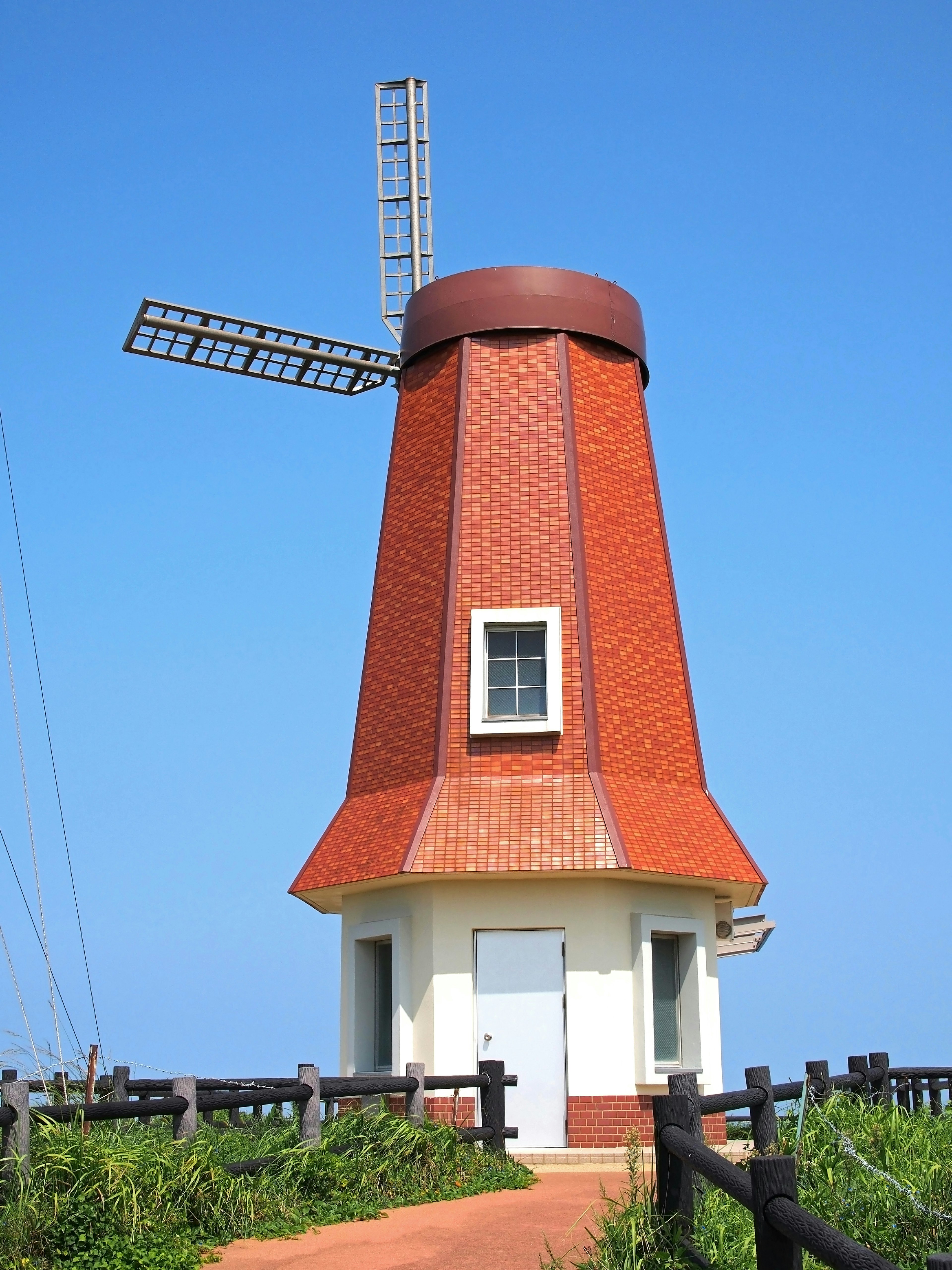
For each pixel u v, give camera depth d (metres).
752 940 29.64
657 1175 10.44
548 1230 12.98
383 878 21.05
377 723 23.31
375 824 22.16
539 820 20.97
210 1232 12.42
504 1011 20.70
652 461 24.70
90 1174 11.55
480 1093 19.73
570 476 23.20
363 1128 15.42
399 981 21.25
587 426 23.88
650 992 20.83
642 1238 10.09
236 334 25.61
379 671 23.67
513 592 22.58
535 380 23.95
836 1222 11.21
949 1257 6.03
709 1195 10.91
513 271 24.55
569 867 20.42
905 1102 19.23
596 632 22.39
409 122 28.61
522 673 22.31
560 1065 20.45
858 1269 7.07
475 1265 11.54
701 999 21.55
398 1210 14.02
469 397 24.00
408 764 22.38
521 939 20.97
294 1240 12.49
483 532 23.02
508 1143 20.23
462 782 21.61
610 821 20.81
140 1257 11.11
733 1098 12.36
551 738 21.70
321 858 22.62
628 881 21.27
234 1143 16.17
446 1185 15.09
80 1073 15.12
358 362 25.97
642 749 22.22
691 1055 21.30
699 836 21.83
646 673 22.80
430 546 23.50
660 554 24.00
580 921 20.91
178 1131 13.33
